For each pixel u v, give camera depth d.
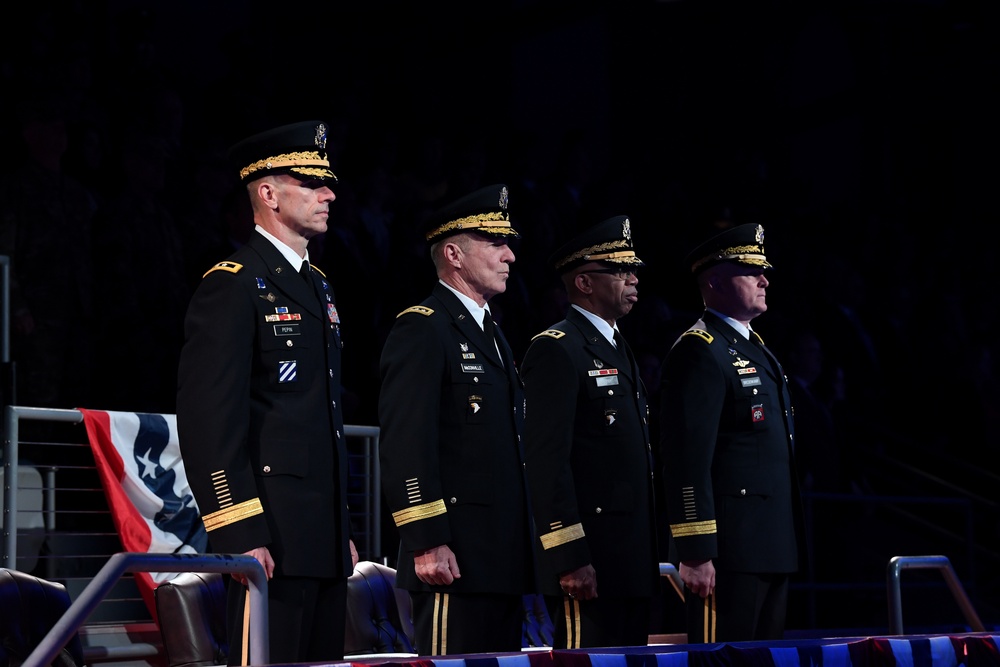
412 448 8.10
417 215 16.47
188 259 14.92
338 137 18.42
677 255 20.95
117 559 5.64
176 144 15.91
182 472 10.01
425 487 8.05
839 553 16.55
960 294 24.05
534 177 20.91
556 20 24.34
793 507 9.82
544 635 11.09
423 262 16.27
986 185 27.33
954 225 27.14
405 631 9.70
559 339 9.12
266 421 7.16
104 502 11.78
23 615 7.06
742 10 26.69
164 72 17.73
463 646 8.12
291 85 20.45
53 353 12.95
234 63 18.11
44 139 13.53
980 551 19.44
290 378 7.24
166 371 13.73
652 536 9.10
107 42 17.22
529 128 25.09
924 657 7.15
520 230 19.02
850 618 16.62
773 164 26.77
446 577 7.97
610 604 8.89
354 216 16.53
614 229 9.49
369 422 15.09
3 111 14.99
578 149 21.02
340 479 7.31
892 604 9.05
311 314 7.42
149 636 9.64
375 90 20.66
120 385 13.31
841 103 27.14
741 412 9.68
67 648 7.22
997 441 21.64
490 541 8.21
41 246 13.09
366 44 22.80
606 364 9.21
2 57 15.59
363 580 9.58
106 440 9.65
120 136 15.68
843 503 16.80
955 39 27.20
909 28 27.52
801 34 27.28
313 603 7.13
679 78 26.30
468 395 8.34
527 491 8.49
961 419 20.86
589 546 8.95
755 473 9.62
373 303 15.41
